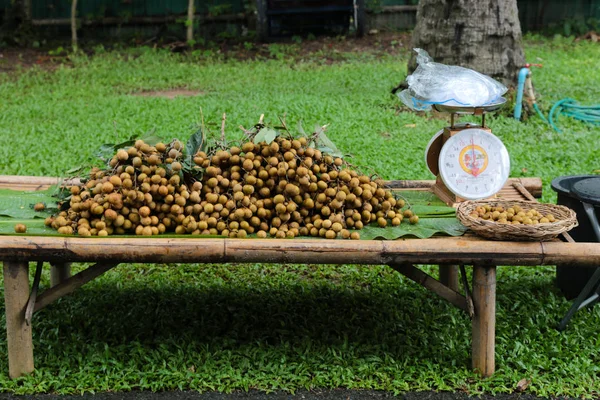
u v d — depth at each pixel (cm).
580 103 964
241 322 458
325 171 412
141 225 398
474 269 393
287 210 401
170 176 403
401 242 380
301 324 457
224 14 1655
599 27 1644
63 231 394
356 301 490
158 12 1664
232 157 409
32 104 1023
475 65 921
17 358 393
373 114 909
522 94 887
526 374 398
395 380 392
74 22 1461
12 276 384
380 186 423
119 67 1315
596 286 467
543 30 1673
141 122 888
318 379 394
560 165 725
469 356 416
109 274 539
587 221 467
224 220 407
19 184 493
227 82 1172
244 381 391
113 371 403
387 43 1545
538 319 456
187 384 393
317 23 1611
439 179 466
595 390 387
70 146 794
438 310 474
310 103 948
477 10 912
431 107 453
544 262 378
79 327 452
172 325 454
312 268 550
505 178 440
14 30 1559
